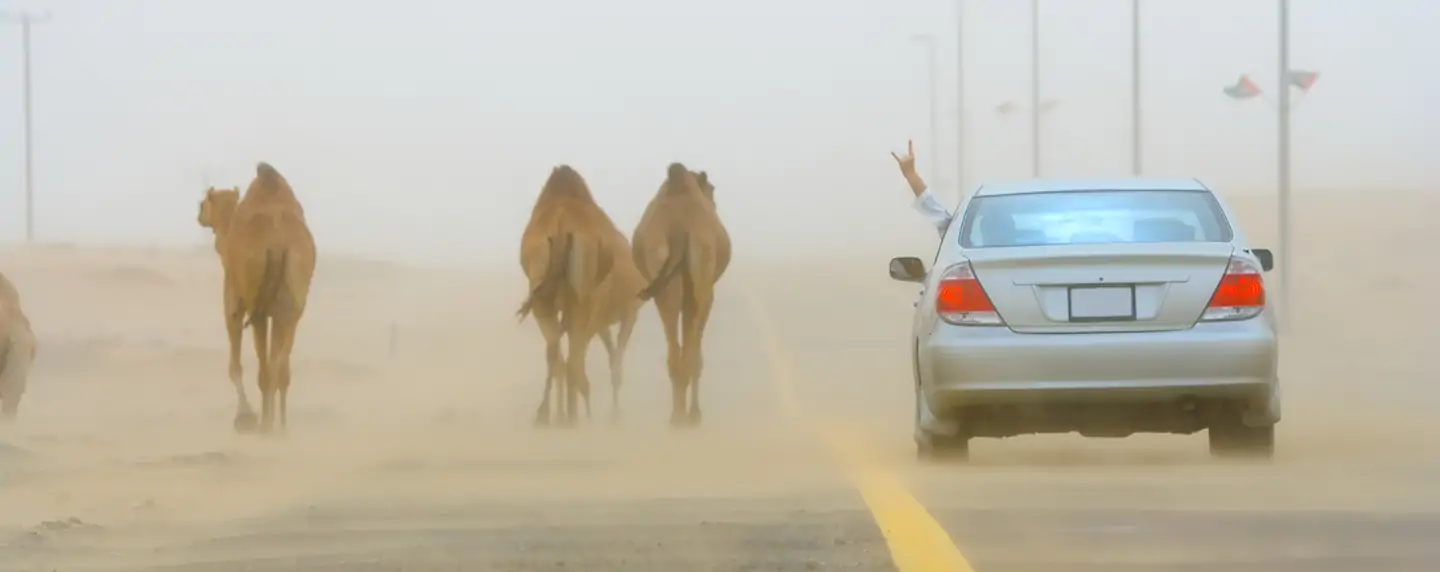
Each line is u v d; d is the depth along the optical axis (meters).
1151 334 35.81
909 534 26.12
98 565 25.34
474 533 27.39
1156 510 28.92
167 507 32.56
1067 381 35.72
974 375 36.03
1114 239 37.66
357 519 29.53
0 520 30.92
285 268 53.81
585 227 56.38
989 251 36.97
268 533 28.09
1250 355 35.81
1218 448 38.16
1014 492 31.50
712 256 55.78
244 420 53.41
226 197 60.88
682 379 55.34
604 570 23.67
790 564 23.73
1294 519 27.84
